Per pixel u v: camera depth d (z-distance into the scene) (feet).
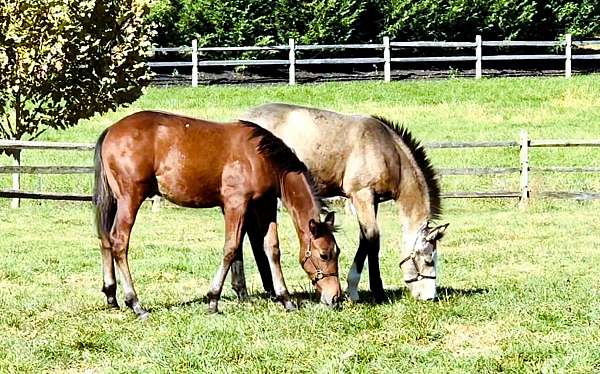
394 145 29.89
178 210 54.08
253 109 30.14
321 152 29.35
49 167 49.03
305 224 27.07
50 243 41.73
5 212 51.06
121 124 26.78
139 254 39.17
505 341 24.02
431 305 28.02
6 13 50.62
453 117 81.15
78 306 28.37
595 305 27.58
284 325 25.50
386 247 41.98
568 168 53.21
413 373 21.48
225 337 24.31
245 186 26.63
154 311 27.40
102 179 26.86
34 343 24.00
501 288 30.94
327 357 22.74
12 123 71.82
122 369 22.04
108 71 54.49
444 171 53.11
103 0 53.16
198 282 33.35
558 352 22.84
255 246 29.30
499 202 54.60
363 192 29.48
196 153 26.45
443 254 39.24
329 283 27.02
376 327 25.54
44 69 52.01
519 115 81.97
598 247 40.81
